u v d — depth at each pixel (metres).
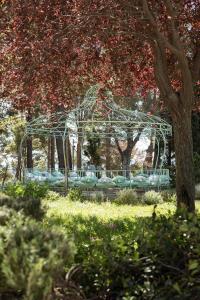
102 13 9.88
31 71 10.13
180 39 11.24
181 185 10.80
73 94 12.68
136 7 10.32
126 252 4.17
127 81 13.22
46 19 9.85
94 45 10.90
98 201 18.78
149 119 25.17
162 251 4.14
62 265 3.28
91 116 24.27
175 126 10.93
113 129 29.48
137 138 36.06
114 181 23.39
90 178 23.28
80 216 12.00
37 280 3.00
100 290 4.01
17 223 3.92
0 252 3.32
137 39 11.23
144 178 24.05
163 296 3.81
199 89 13.58
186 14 11.86
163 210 14.59
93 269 4.04
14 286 3.13
